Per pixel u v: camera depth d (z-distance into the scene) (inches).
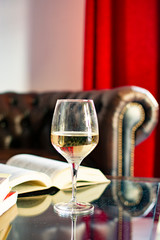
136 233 24.5
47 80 122.3
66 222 26.4
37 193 34.4
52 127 30.2
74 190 31.2
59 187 35.9
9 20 123.0
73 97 84.4
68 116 29.4
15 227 25.4
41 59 122.6
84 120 29.5
